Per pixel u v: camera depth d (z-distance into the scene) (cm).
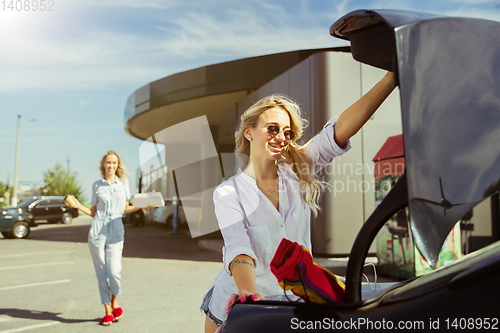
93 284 648
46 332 404
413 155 88
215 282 168
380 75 921
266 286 154
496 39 102
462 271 96
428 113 92
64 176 4997
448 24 99
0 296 566
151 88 1298
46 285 641
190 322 436
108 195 432
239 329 120
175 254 1016
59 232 1777
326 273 124
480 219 703
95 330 410
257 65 1172
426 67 94
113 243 432
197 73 1233
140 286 629
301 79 957
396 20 99
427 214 87
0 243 1352
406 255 593
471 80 96
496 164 92
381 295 109
